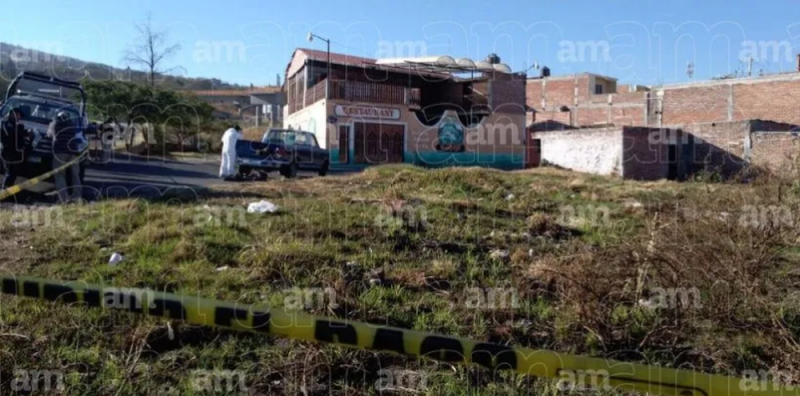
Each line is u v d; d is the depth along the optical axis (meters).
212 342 3.88
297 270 5.08
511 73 25.62
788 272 5.16
